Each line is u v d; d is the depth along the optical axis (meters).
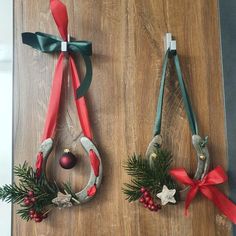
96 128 0.62
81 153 0.61
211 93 0.65
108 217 0.60
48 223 0.59
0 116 0.61
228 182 0.62
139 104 0.63
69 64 0.62
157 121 0.60
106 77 0.63
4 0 0.62
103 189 0.60
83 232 0.59
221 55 0.65
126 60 0.64
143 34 0.64
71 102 0.62
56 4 0.56
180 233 0.61
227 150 0.63
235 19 0.64
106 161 0.61
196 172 0.59
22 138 0.60
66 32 0.58
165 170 0.57
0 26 0.62
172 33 0.65
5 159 0.60
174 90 0.64
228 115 0.64
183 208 0.62
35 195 0.55
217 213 0.62
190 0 0.65
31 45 0.59
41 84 0.62
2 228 0.58
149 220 0.61
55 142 0.60
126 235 0.60
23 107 0.61
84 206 0.60
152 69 0.64
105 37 0.64
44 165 0.57
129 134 0.62
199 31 0.65
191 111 0.60
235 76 0.64
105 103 0.62
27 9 0.63
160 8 0.65
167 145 0.62
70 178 0.60
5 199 0.57
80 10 0.63
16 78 0.62
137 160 0.59
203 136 0.64
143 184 0.57
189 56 0.65
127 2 0.65
